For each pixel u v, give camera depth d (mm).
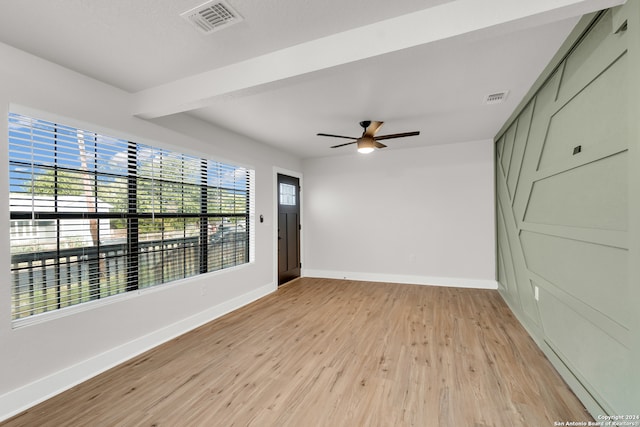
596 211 1655
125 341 2424
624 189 1414
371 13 1606
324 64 1820
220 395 1918
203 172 3363
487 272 4457
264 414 1729
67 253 2133
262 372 2191
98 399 1892
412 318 3271
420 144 4633
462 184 4559
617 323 1479
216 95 2184
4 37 1732
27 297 1920
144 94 2482
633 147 1312
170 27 1679
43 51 1894
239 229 3953
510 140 3408
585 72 1727
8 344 1762
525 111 2814
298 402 1834
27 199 1925
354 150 4859
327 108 2938
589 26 1624
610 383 1538
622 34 1388
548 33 1792
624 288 1429
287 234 5121
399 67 2148
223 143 3574
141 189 2666
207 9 1528
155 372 2211
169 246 2936
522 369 2178
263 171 4383
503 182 3797
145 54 1965
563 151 2035
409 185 4895
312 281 5168
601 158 1592
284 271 5000
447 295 4145
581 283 1834
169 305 2830
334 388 1978
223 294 3510
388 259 5047
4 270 1766
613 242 1496
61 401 1874
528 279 2811
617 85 1445
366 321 3209
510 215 3443
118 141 2480
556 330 2195
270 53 1985
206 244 3389
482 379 2055
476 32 1506
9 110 1819
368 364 2285
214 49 1926
